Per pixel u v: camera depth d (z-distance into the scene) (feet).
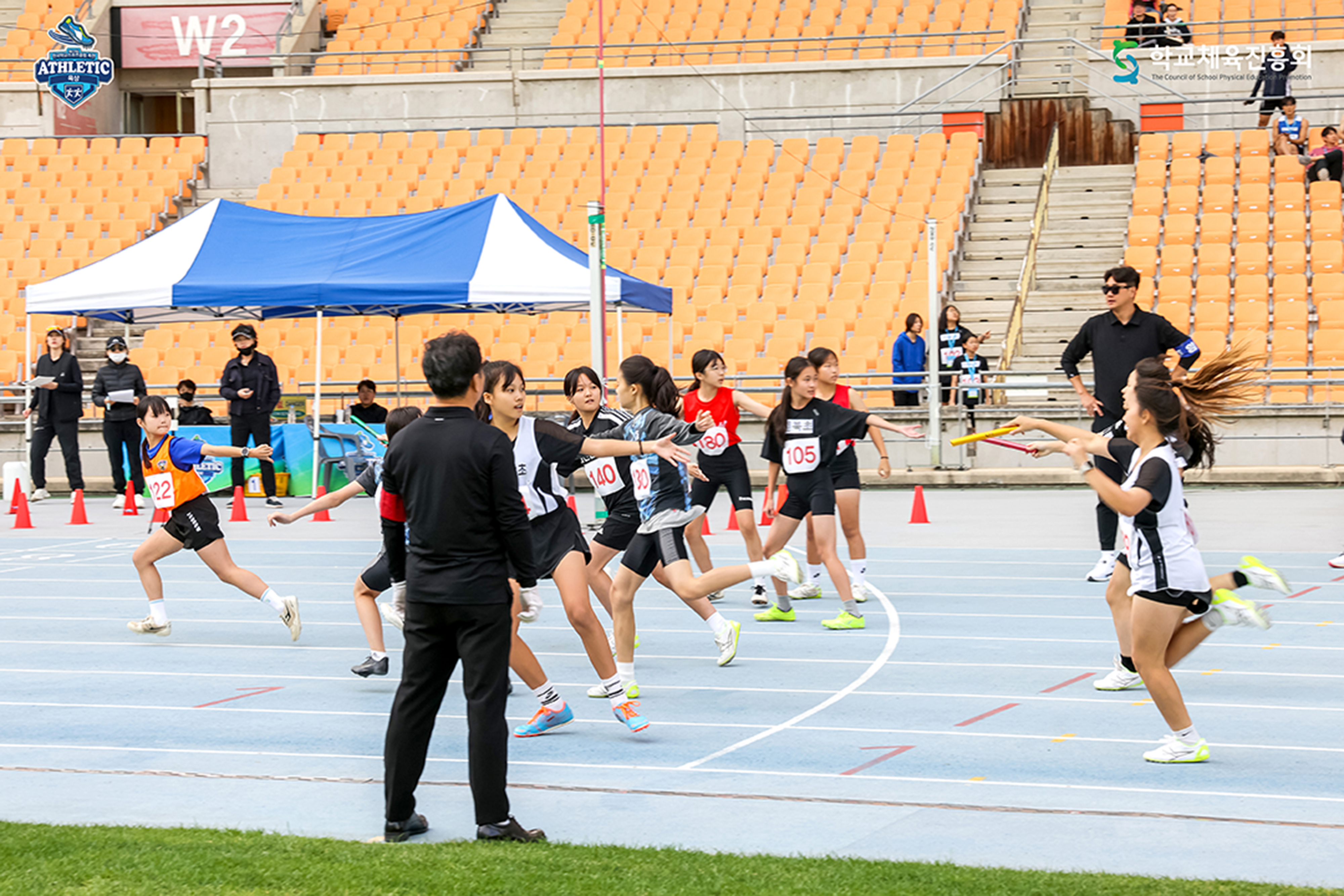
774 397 121.19
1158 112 157.58
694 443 49.47
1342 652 47.85
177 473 52.13
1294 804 30.32
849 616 54.34
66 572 74.90
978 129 159.84
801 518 55.88
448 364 27.58
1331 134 139.03
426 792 32.42
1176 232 133.49
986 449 115.03
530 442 38.40
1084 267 133.49
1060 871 25.23
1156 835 28.12
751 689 43.91
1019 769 33.76
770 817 29.89
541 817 30.01
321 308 107.96
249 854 26.16
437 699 28.37
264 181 179.52
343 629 57.21
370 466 43.50
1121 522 63.46
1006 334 121.90
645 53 184.44
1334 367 113.50
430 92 177.68
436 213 97.60
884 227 141.49
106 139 180.96
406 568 29.68
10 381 139.44
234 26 199.52
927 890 23.66
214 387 136.98
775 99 169.07
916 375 114.01
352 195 164.25
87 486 125.59
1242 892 23.36
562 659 49.65
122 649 52.80
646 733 38.17
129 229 162.09
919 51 173.99
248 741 38.14
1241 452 108.99
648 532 43.27
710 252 141.90
